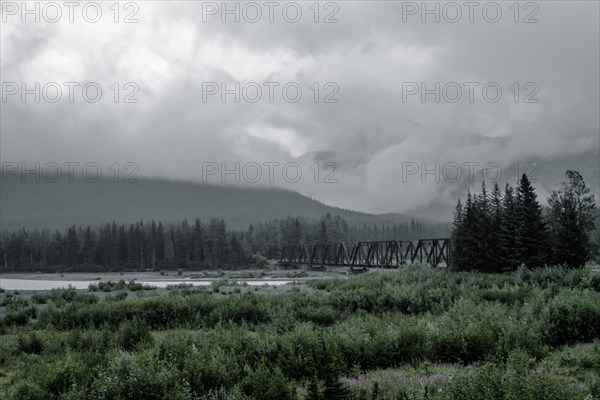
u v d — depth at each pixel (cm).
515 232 5041
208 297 3609
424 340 1684
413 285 3894
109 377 1251
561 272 3903
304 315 2911
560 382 1057
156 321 3028
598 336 1817
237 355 1559
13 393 1335
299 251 14062
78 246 17438
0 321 3066
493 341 1587
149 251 16825
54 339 2222
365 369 1569
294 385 1239
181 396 1141
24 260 17275
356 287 4422
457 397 985
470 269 5200
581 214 5575
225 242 16275
